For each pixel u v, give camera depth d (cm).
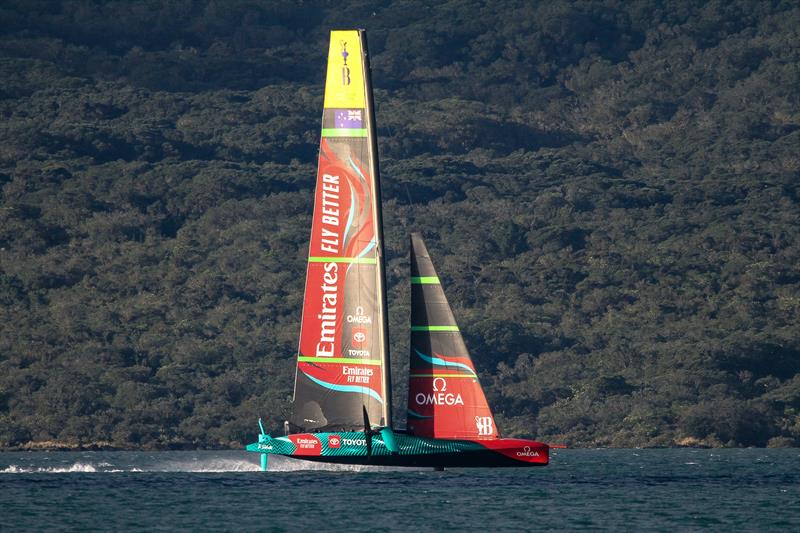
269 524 17888
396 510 19188
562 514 18975
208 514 18912
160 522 18150
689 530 17550
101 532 17350
